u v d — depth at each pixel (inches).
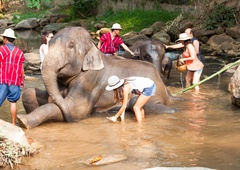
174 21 815.1
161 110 351.9
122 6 1044.5
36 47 785.6
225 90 430.6
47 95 357.7
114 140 290.0
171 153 262.8
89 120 343.6
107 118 342.0
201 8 815.7
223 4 777.6
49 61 334.3
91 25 1025.5
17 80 321.7
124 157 254.8
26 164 251.4
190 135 296.5
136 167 241.8
